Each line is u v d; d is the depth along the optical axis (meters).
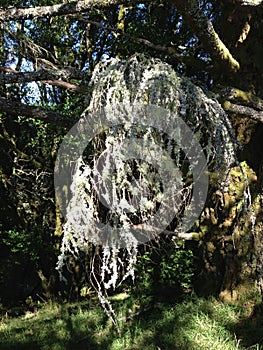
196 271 5.18
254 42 3.96
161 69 2.34
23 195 8.58
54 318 5.75
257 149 4.24
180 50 4.97
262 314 3.94
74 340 4.59
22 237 7.71
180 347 3.83
